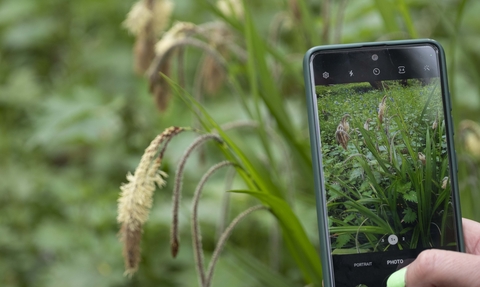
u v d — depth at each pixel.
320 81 1.25
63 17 3.94
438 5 2.17
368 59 1.26
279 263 2.37
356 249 1.22
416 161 1.25
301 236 1.48
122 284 2.33
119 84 3.54
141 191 1.23
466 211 1.71
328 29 2.17
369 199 1.23
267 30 3.58
